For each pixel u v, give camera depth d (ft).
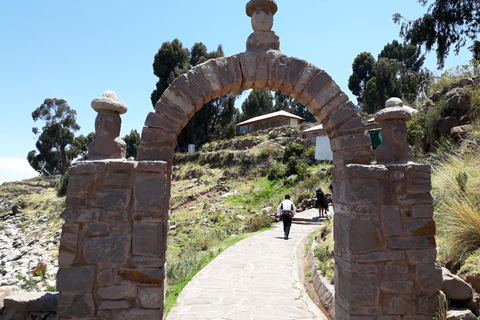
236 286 23.88
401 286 13.79
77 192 13.65
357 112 14.90
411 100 49.70
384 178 14.35
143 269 13.32
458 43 47.39
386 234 14.03
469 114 32.58
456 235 17.92
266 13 15.79
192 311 19.27
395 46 162.91
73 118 204.23
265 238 40.42
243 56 15.19
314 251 29.73
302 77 15.24
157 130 14.37
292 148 88.43
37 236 74.69
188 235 54.65
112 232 13.51
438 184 22.08
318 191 51.65
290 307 19.90
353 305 13.66
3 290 16.25
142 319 13.04
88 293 13.16
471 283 15.25
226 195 74.84
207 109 144.56
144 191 13.70
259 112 182.29
